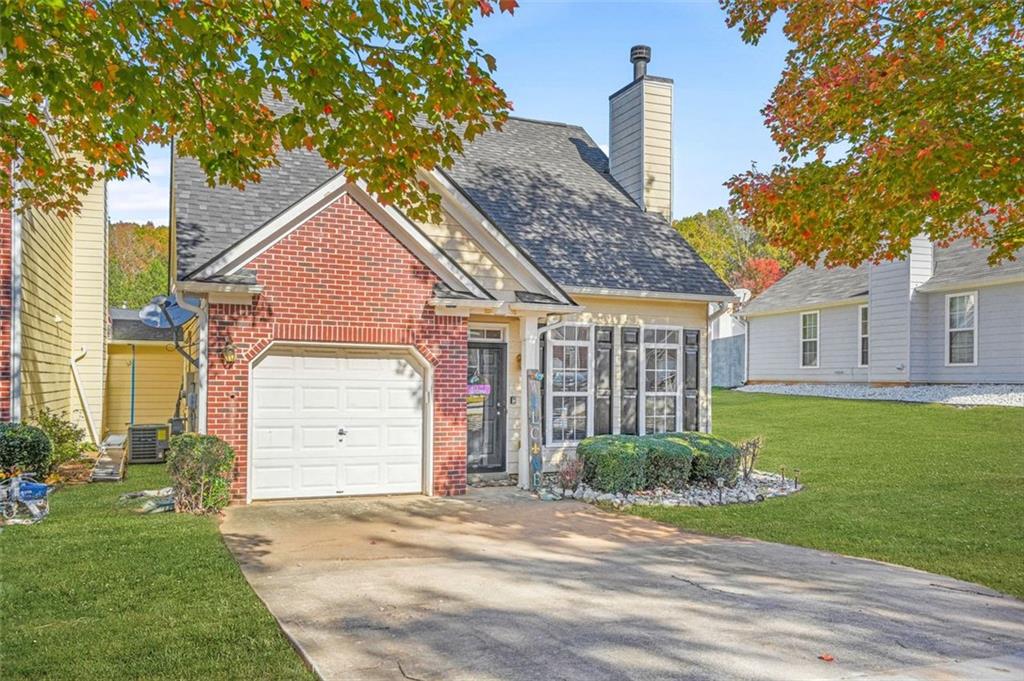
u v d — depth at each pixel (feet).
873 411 69.10
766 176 30.68
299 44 19.61
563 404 45.19
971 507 34.73
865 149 27.32
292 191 39.70
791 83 30.76
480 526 31.12
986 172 23.50
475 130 22.40
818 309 92.38
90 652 16.17
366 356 37.27
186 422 51.11
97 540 25.73
